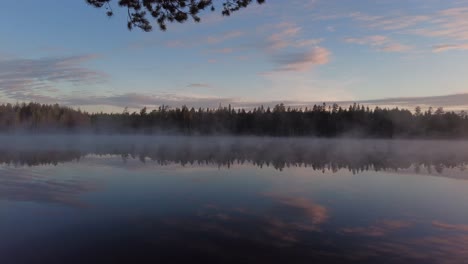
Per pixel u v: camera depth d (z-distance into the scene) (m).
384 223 8.96
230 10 6.16
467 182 16.42
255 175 18.47
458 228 8.59
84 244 7.30
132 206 10.63
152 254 6.79
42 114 102.44
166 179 16.55
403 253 6.91
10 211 9.84
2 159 26.58
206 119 109.88
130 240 7.52
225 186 14.60
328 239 7.67
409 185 15.40
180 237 7.74
